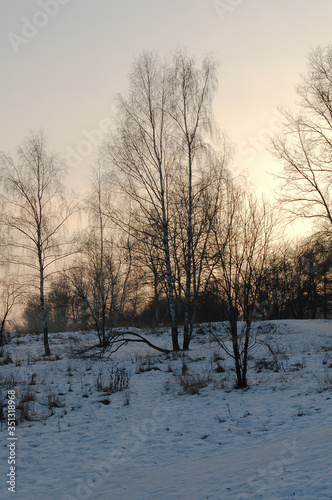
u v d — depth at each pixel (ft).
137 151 67.92
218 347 69.15
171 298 71.77
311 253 90.22
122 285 96.84
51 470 23.17
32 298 84.53
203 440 27.58
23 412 35.06
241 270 42.80
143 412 35.73
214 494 17.38
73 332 100.17
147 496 18.49
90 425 32.50
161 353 70.79
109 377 51.16
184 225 69.21
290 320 95.55
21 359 69.87
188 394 40.86
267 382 42.65
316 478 16.62
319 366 48.34
